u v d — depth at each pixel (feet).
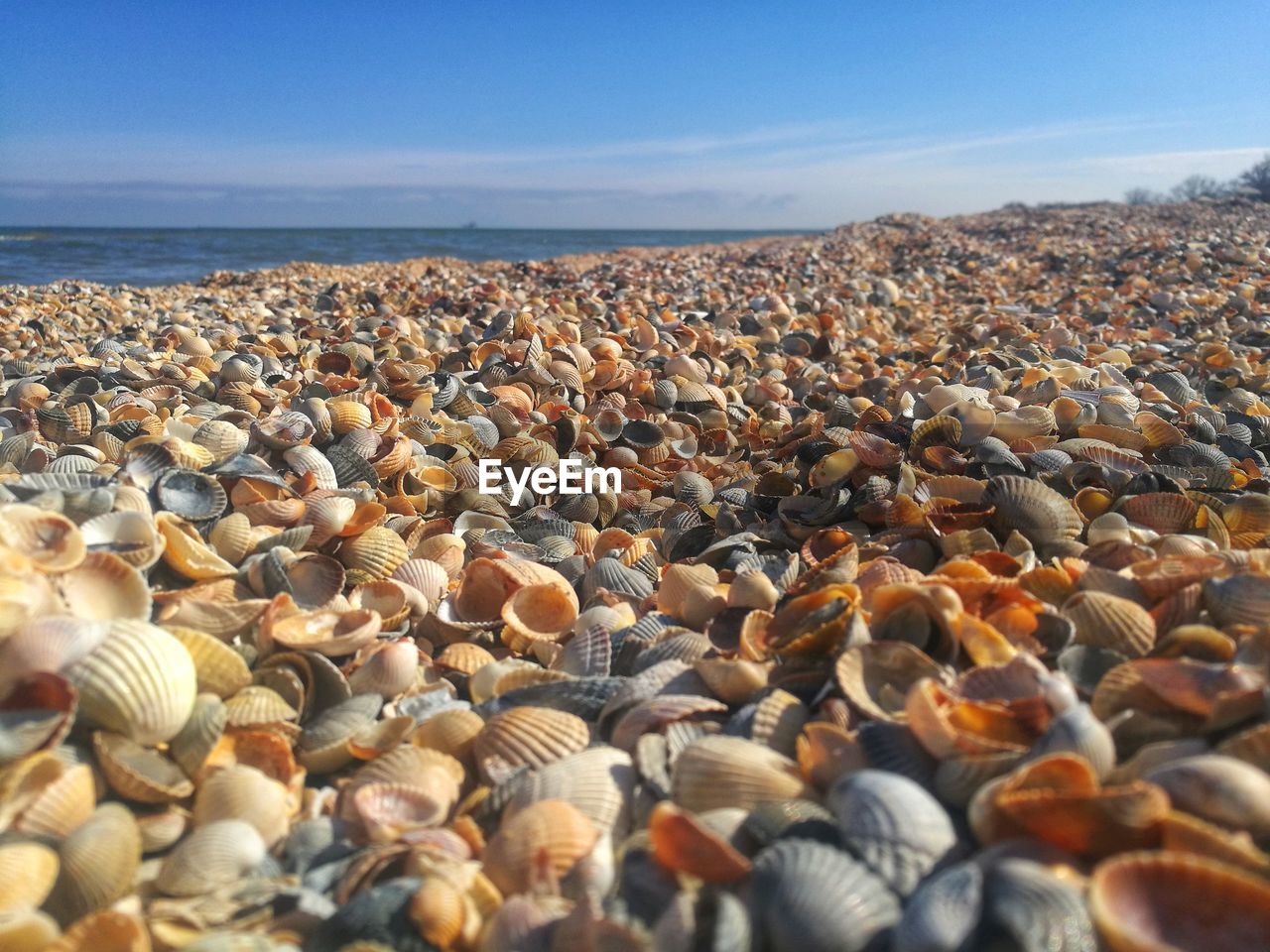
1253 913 0.45
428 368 1.80
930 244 5.66
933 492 1.17
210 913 0.54
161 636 0.67
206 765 0.67
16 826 0.55
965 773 0.57
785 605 0.83
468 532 1.24
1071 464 1.22
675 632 0.87
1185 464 1.35
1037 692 0.64
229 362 1.69
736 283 4.17
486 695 0.84
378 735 0.74
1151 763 0.56
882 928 0.48
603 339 2.12
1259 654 0.67
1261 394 1.93
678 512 1.39
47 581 0.71
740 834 0.57
